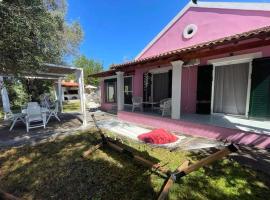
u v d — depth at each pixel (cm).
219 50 521
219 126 534
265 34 387
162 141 526
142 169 372
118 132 684
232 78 676
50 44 546
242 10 666
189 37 855
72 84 3438
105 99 1500
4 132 705
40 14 479
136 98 990
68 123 878
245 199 262
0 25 400
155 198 278
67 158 440
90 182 329
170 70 886
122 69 959
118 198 280
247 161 378
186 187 298
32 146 539
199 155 426
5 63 463
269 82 561
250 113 614
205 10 786
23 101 1598
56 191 305
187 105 826
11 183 335
